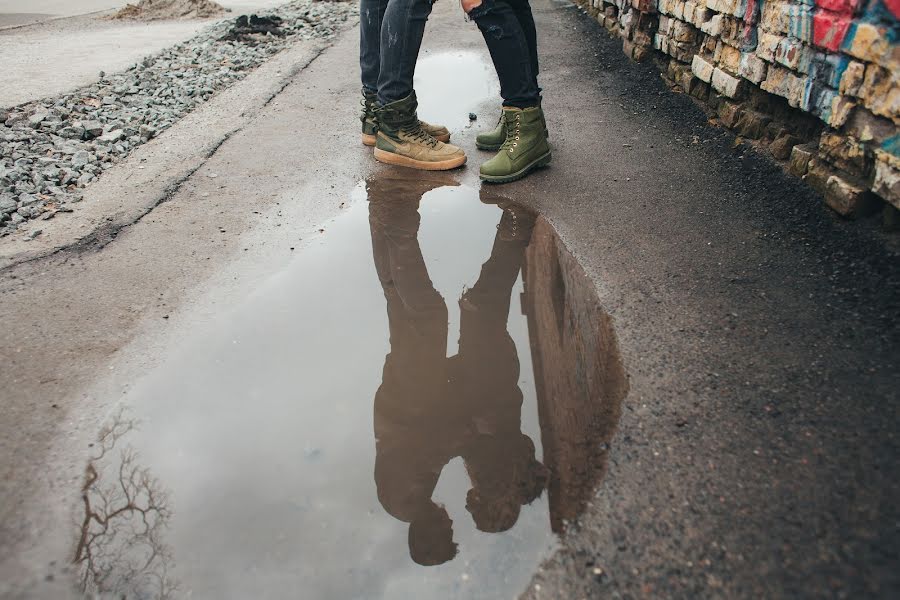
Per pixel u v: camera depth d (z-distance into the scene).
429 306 2.28
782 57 2.59
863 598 1.15
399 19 3.01
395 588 1.32
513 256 2.55
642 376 1.76
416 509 1.50
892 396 1.59
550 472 1.54
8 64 5.73
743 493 1.38
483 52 5.40
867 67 2.08
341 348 2.06
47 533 1.45
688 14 3.59
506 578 1.30
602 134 3.54
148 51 6.24
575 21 6.05
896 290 1.95
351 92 4.53
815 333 1.84
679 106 3.70
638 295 2.12
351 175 3.25
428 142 3.29
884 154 2.04
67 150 3.52
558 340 2.02
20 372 1.92
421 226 2.78
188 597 1.32
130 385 1.88
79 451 1.66
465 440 1.70
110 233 2.70
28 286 2.33
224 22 7.24
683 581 1.22
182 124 4.02
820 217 2.37
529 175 3.14
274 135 3.79
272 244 2.64
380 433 1.74
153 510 1.51
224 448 1.69
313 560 1.40
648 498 1.41
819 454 1.45
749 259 2.25
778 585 1.19
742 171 2.86
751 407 1.61
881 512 1.30
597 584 1.25
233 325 2.15
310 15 7.44
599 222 2.64
